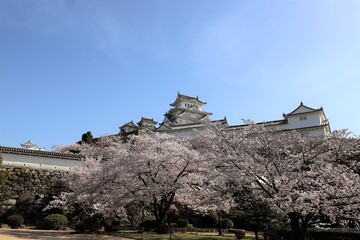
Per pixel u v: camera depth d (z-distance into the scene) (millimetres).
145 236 14984
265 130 11633
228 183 11805
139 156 16438
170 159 16531
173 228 17906
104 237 14469
